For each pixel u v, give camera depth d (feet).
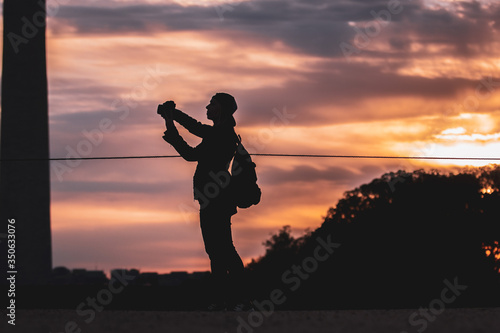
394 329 35.45
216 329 35.78
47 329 35.96
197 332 34.81
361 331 34.83
